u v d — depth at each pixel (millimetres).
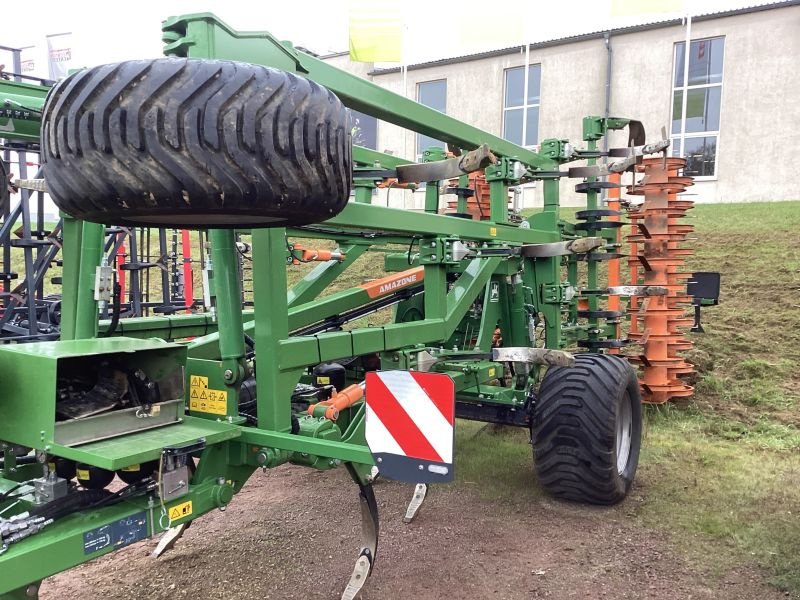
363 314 4383
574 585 3184
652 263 6371
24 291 5977
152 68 1764
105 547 2031
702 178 14875
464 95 17500
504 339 5035
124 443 2145
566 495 4113
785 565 3312
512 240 4164
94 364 2361
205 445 2291
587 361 4219
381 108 3051
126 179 1771
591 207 5582
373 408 2391
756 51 14156
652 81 15289
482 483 4566
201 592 3109
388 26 12227
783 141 14039
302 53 2527
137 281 6516
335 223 2572
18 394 2090
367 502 2844
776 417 5801
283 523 3900
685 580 3215
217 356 3318
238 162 1789
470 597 3076
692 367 6414
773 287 8602
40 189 3080
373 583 3199
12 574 1786
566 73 16141
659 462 4895
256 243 2529
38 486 2094
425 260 3494
